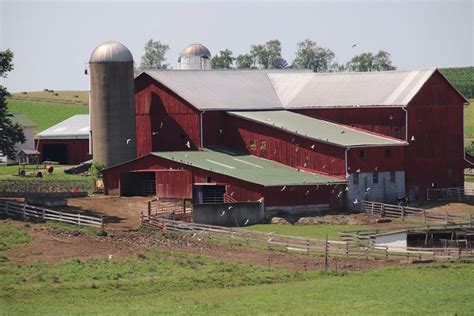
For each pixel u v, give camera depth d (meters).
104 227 160.62
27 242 146.12
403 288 119.44
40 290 116.75
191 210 173.88
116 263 132.38
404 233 150.88
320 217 174.75
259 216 172.62
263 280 124.56
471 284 122.19
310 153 190.38
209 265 132.62
